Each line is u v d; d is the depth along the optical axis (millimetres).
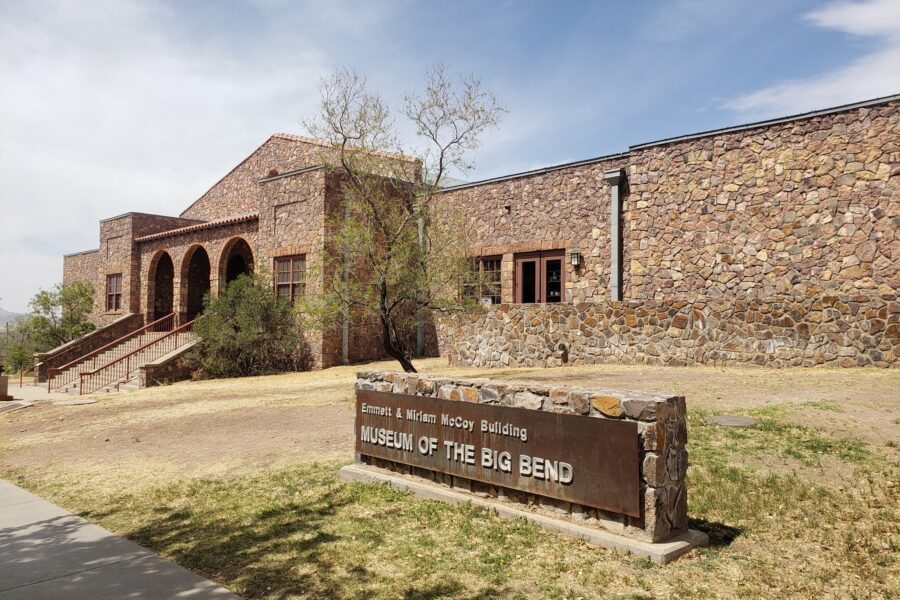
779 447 7035
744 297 15156
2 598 4258
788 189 14664
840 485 5879
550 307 15969
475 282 15859
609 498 4727
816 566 4359
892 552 4531
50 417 13422
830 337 12578
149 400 14859
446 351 21688
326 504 6145
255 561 4828
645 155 16875
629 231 17391
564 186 19062
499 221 20562
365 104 14891
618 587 4094
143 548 5242
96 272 33688
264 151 28547
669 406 4684
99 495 7031
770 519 5207
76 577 4617
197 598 4188
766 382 11055
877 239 13500
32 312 31156
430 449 6254
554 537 4918
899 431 7488
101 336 28500
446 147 15156
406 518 5594
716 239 15648
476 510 5582
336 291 14594
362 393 7137
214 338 20516
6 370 31234
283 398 13281
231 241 25281
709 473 6332
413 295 14445
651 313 14516
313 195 21016
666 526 4641
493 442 5625
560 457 5074
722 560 4484
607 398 4824
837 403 9000
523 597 4031
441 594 4125
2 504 6762
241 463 8086
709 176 15820
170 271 30969
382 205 14711
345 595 4164
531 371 14594
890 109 13445
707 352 13781
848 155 13914
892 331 12055
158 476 7723
